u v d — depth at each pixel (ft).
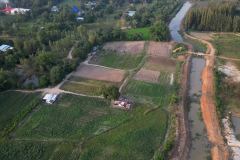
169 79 362.12
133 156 246.47
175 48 447.01
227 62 404.77
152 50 442.91
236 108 306.96
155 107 306.14
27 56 401.70
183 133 273.33
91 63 399.44
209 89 340.39
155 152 250.37
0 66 370.73
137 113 297.12
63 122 283.79
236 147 260.83
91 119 288.71
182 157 249.55
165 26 479.41
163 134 270.87
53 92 329.31
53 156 245.86
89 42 437.99
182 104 313.12
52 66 364.58
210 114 298.76
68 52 424.46
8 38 461.78
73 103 311.88
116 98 313.12
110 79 359.05
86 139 263.49
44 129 274.57
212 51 438.40
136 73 375.04
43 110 300.20
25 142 258.98
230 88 340.18
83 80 355.56
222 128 281.33
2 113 293.43
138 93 330.95
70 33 480.23
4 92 325.83
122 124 282.36
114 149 253.65
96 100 316.81
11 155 245.86
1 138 262.06
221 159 248.73
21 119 286.05
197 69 393.09
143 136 268.00
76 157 245.04
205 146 262.67
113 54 428.15
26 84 338.95
